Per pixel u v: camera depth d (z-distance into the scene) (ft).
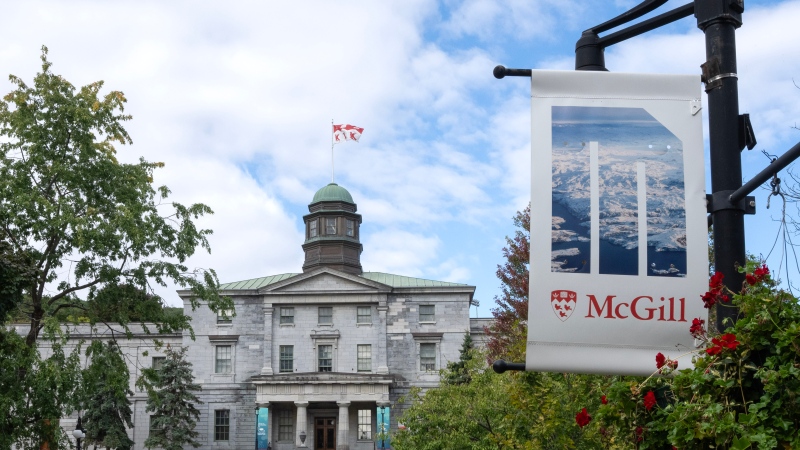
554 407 63.41
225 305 132.87
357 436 281.54
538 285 25.96
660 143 26.68
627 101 27.02
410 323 289.94
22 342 107.14
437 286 290.97
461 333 288.30
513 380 80.02
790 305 23.20
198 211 130.00
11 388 109.29
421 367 287.48
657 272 25.91
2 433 106.22
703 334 24.53
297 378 277.64
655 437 24.71
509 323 148.77
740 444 20.30
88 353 122.72
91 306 129.39
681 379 23.16
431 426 127.13
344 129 327.47
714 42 26.76
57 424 114.32
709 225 28.89
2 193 114.11
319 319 291.17
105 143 128.88
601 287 25.89
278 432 285.43
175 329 131.64
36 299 121.08
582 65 29.22
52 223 113.80
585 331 25.75
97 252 120.26
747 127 26.17
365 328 289.74
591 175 26.53
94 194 124.77
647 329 25.70
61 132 122.52
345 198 321.93
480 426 121.08
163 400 257.34
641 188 26.40
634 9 28.60
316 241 316.81
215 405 287.69
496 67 27.53
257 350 290.56
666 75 27.09
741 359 22.48
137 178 126.62
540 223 26.32
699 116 26.81
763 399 21.85
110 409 258.37
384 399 276.41
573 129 26.89
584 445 62.95
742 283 25.35
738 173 26.04
